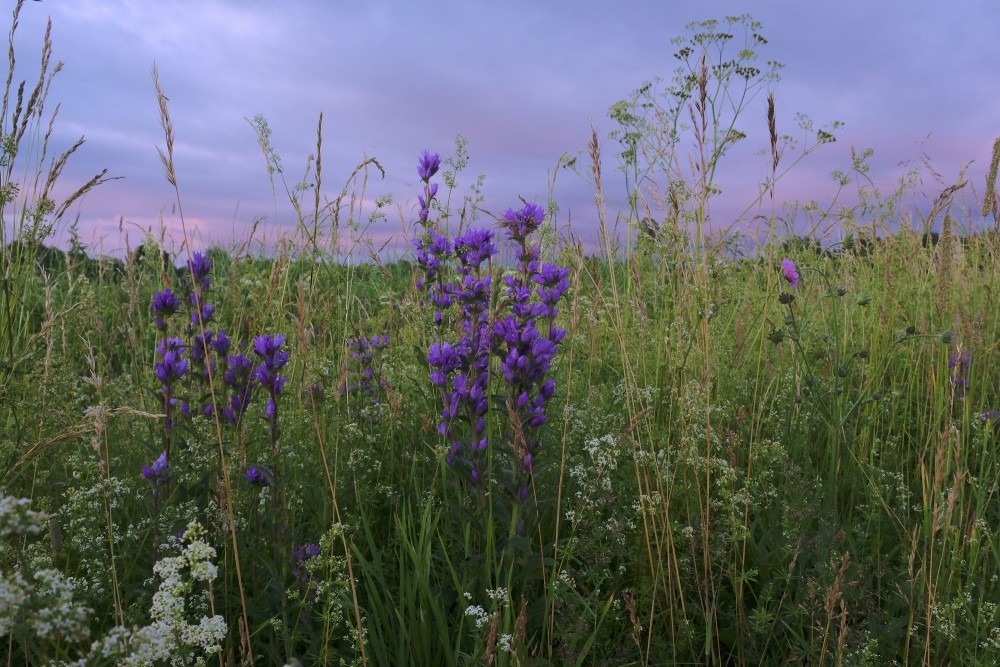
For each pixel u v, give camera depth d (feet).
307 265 17.20
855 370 14.96
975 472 11.53
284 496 8.82
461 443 9.82
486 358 9.16
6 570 6.03
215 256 22.85
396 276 21.43
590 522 8.67
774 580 8.83
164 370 8.82
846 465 11.80
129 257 13.25
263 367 9.01
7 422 10.47
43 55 11.69
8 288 11.36
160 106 8.54
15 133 11.22
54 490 9.58
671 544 8.20
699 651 8.11
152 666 5.74
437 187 14.49
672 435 11.12
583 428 11.44
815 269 13.48
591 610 7.86
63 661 5.94
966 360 11.16
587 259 12.84
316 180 12.37
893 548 10.03
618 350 15.89
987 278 17.29
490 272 11.26
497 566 8.00
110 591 7.64
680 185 12.82
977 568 8.90
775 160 12.73
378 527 10.47
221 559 8.38
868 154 19.21
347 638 7.33
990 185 14.15
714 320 14.14
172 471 9.00
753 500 9.65
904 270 18.39
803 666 7.80
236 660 7.36
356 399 13.39
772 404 12.72
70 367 11.96
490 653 6.04
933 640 7.93
